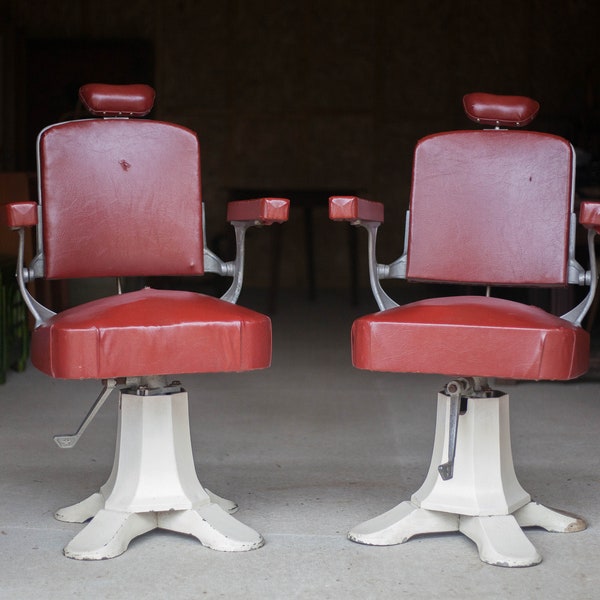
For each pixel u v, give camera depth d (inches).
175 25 344.8
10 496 103.7
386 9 343.0
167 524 89.4
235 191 271.6
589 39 339.6
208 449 125.0
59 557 85.1
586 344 83.9
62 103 340.2
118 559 84.5
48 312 90.4
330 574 81.4
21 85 337.1
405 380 176.1
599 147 320.8
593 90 332.2
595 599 76.4
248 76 346.3
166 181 96.3
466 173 95.7
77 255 94.0
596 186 219.3
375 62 344.5
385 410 150.2
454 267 95.7
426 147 96.5
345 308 287.6
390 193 348.2
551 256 94.1
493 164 95.3
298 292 330.6
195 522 88.0
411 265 96.4
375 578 80.5
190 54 345.4
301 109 346.6
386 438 131.5
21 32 337.1
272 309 275.1
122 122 95.7
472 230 95.4
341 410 150.1
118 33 344.8
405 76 344.5
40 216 93.2
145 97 95.7
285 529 92.7
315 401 157.1
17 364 181.8
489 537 84.8
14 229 88.0
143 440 88.3
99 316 81.4
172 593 77.4
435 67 343.9
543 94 342.0
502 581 80.0
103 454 122.2
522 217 94.7
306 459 120.0
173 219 96.3
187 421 90.8
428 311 83.8
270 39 345.4
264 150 348.2
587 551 86.8
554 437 132.6
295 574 81.3
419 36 343.3
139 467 88.3
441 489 88.7
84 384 171.0
